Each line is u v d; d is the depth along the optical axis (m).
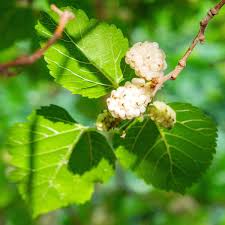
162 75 0.19
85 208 0.54
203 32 0.19
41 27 0.20
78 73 0.20
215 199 0.53
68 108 0.58
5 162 0.48
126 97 0.19
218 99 0.52
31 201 0.23
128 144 0.22
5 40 0.35
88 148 0.22
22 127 0.22
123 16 0.43
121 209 0.55
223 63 0.53
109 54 0.20
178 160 0.22
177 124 0.21
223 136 0.52
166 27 0.46
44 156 0.22
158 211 0.55
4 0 0.34
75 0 0.22
